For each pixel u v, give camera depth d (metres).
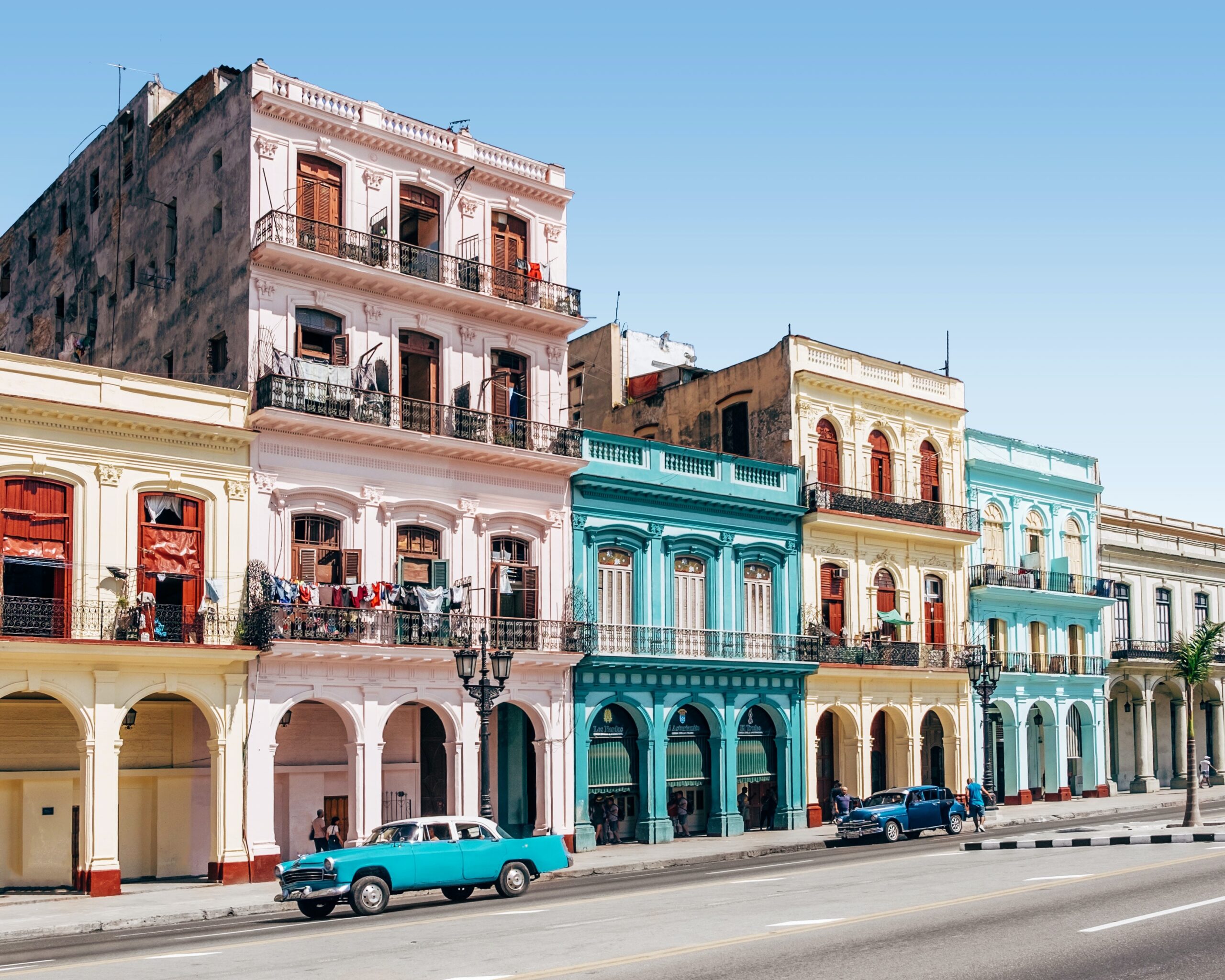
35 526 28.53
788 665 41.88
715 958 14.09
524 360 38.25
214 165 35.19
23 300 47.88
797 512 43.50
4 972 15.64
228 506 31.20
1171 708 60.66
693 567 41.09
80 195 43.84
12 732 30.22
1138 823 37.44
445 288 35.47
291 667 31.47
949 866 24.81
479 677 34.41
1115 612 57.28
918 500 48.28
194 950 17.44
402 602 33.75
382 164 35.69
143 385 30.20
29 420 28.50
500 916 19.67
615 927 17.23
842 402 46.34
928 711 47.31
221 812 30.08
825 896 20.14
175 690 29.66
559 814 36.09
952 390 50.47
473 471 35.81
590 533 38.19
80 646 27.81
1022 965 13.19
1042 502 54.03
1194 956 13.48
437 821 23.69
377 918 21.08
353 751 32.41
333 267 33.53
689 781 40.19
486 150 38.19
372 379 34.25
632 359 56.34
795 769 42.50
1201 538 62.19
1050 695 52.38
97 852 28.08
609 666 37.50
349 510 33.38
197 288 35.31
